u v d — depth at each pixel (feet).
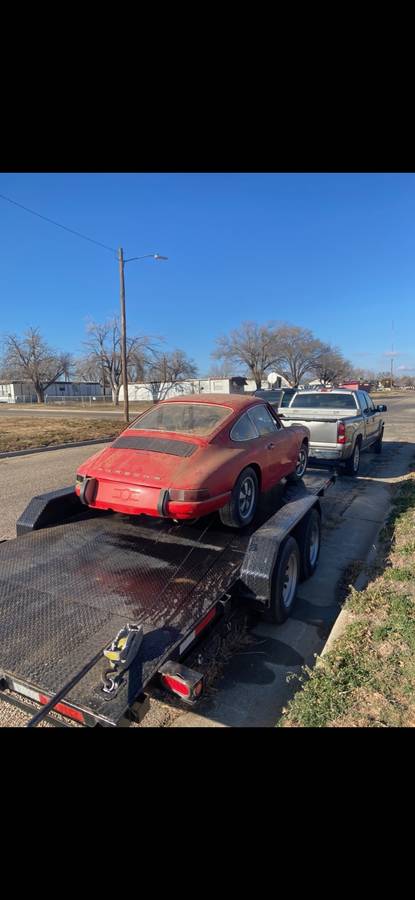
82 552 11.40
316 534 15.07
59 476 30.27
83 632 8.16
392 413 95.30
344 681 8.87
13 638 8.03
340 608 12.92
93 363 215.10
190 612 8.76
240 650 10.95
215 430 12.97
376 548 16.63
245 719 8.64
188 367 241.96
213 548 11.75
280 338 214.48
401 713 8.00
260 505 14.83
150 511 11.02
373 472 31.83
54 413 121.49
